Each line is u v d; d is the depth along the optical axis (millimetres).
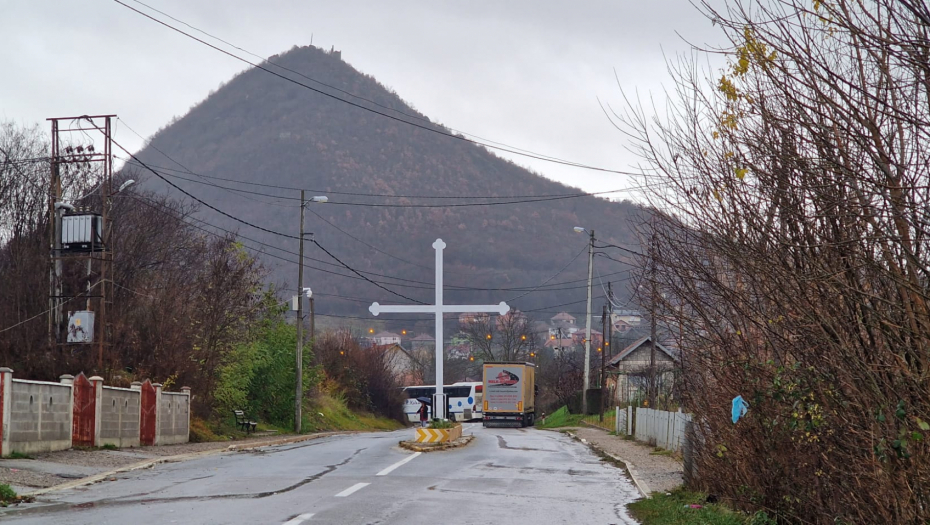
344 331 74812
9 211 39031
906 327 6336
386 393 73500
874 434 6984
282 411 46938
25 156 41281
